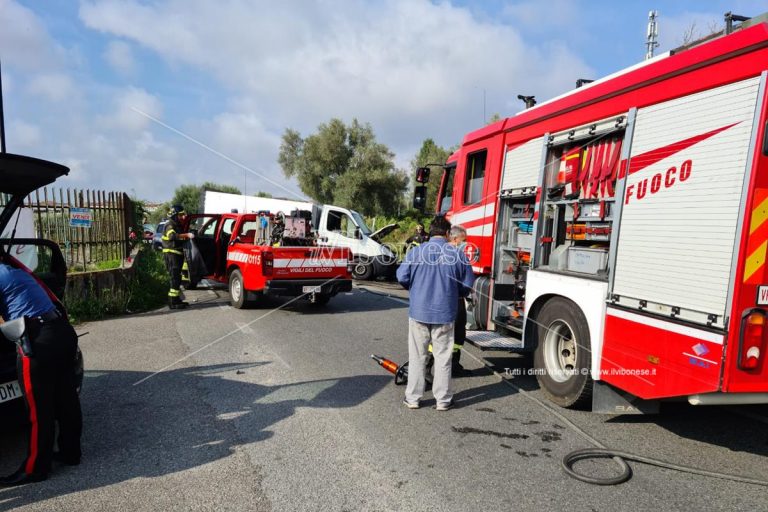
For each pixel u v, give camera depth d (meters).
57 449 3.79
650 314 3.76
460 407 4.74
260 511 2.98
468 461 3.63
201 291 12.46
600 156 4.61
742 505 3.06
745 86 3.21
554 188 5.24
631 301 3.96
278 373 5.71
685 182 3.58
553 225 5.21
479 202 6.61
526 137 5.68
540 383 5.07
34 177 3.86
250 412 4.54
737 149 3.23
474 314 6.48
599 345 4.27
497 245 6.19
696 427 4.32
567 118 4.97
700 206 3.45
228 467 3.51
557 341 4.96
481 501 3.10
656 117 3.88
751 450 3.88
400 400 4.89
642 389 3.81
